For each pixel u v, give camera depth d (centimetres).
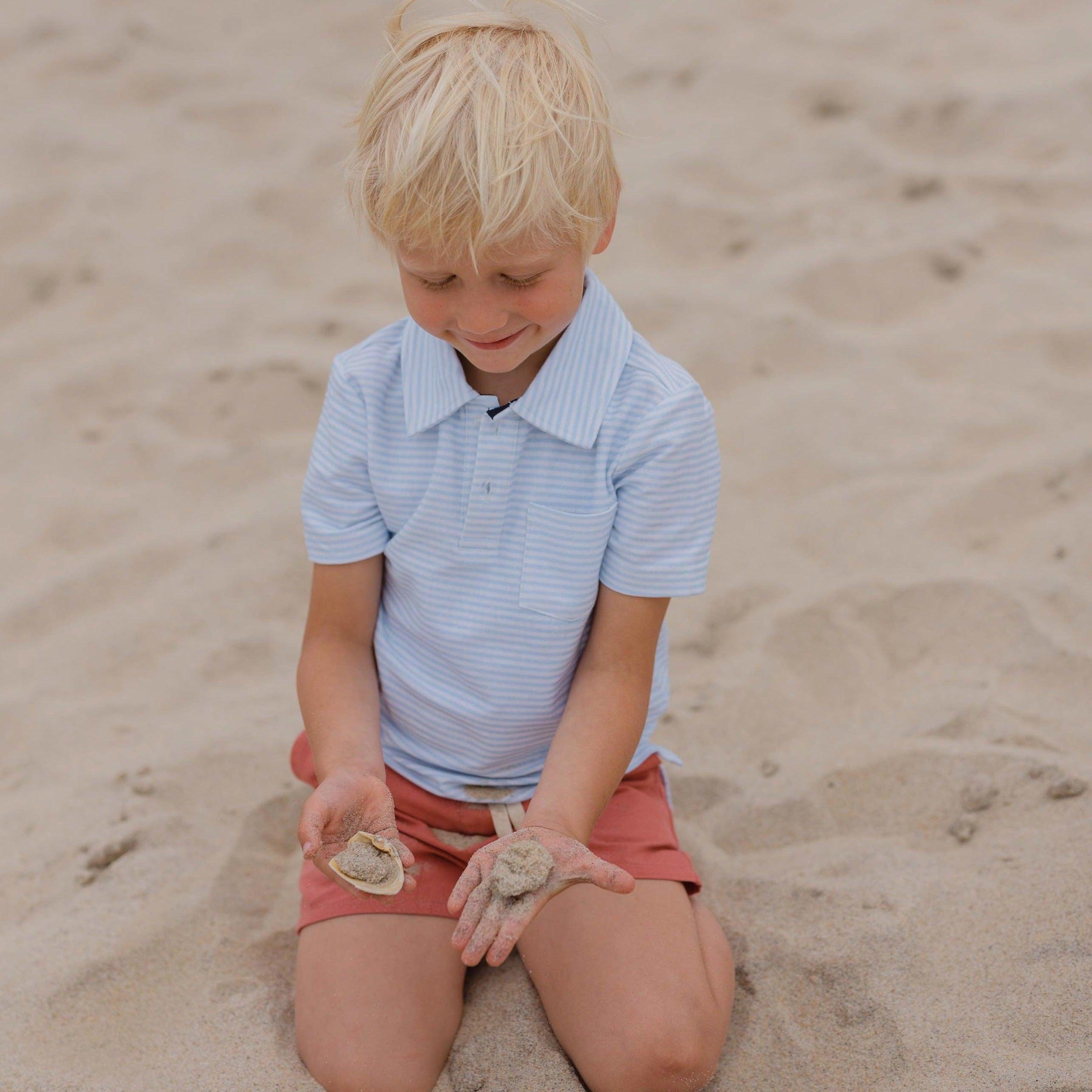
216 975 159
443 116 121
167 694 221
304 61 479
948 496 256
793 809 184
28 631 240
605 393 141
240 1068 143
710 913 155
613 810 157
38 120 435
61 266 364
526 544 144
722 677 215
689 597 238
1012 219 356
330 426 151
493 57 127
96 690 223
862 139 397
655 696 163
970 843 172
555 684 150
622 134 137
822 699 209
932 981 149
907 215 364
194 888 172
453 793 155
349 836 141
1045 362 302
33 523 270
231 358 323
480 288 127
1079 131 388
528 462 143
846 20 468
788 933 159
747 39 461
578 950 144
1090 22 445
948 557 239
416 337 147
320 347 328
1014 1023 142
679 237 362
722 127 412
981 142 393
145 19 504
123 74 465
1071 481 255
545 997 146
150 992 156
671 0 499
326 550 152
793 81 429
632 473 142
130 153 419
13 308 351
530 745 155
